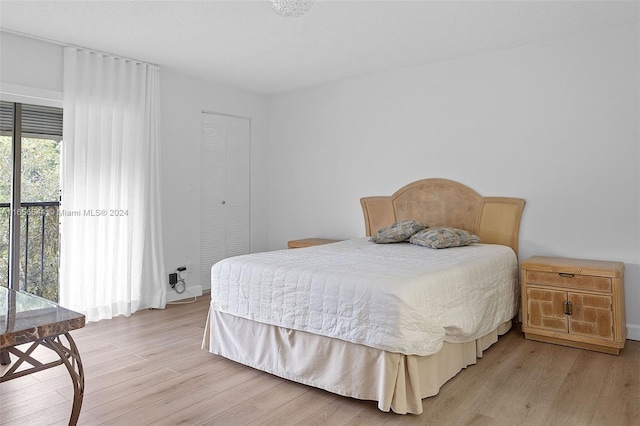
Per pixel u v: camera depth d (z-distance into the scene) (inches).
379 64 169.6
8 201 140.3
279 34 136.9
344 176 195.2
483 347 118.8
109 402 91.9
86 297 151.0
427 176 171.3
